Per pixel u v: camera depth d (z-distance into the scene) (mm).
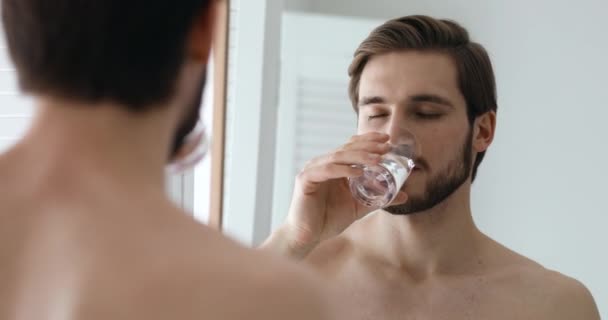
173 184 1958
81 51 490
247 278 480
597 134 2719
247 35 2127
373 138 1288
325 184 1405
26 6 497
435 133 1367
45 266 484
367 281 1531
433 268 1523
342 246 1593
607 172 2717
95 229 483
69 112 505
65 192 498
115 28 488
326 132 2627
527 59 2740
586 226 2730
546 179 2748
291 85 2615
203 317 463
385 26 1423
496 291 1506
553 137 2738
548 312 1491
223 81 1940
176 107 530
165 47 501
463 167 1433
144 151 510
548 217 2748
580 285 1547
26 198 503
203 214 2025
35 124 515
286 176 2611
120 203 492
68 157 502
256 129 2154
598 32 2709
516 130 2752
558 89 2732
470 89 1418
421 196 1388
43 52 493
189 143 598
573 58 2725
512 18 2740
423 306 1502
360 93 1408
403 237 1512
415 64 1371
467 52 1428
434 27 1406
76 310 461
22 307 481
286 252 1416
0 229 499
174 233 495
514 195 2758
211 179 1974
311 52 2621
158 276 469
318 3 2686
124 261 474
